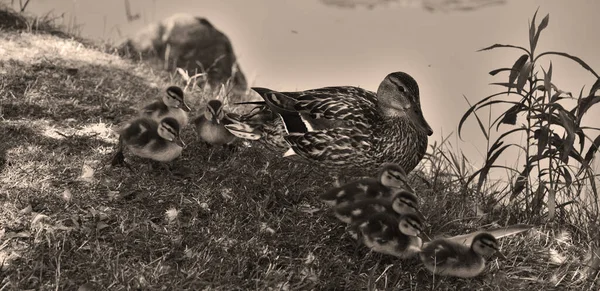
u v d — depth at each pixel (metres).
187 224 2.64
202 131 2.91
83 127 2.98
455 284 2.58
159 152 2.78
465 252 2.56
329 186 2.86
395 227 2.57
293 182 2.83
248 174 2.82
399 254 2.57
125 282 2.45
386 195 2.68
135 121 2.80
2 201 2.64
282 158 2.90
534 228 2.77
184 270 2.51
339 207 2.64
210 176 2.81
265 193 2.78
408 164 2.84
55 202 2.66
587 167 2.79
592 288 2.63
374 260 2.61
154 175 2.80
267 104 2.82
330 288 2.53
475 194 2.95
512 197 2.86
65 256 2.52
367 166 2.79
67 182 2.73
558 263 2.70
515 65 2.80
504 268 2.65
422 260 2.56
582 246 2.75
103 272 2.49
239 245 2.58
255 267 2.56
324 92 2.86
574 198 2.86
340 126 2.76
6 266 2.49
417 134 2.84
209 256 2.55
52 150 2.84
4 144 2.83
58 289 2.45
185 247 2.58
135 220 2.63
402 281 2.57
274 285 2.51
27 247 2.53
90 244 2.55
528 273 2.67
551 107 2.77
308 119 2.79
